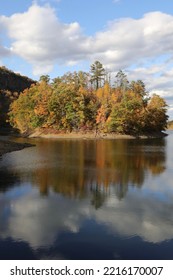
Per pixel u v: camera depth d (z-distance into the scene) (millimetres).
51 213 17062
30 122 97500
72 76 109125
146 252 12367
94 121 95125
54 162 36406
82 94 96812
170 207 18297
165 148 57812
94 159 39719
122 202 19312
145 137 99438
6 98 147375
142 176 27703
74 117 92312
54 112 92312
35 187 23031
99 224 15406
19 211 17406
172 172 29922
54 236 13906
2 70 198750
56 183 24438
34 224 15367
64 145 63000
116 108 92688
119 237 13828
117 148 56844
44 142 72375
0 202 19109
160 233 14328
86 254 12148
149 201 19547
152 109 110188
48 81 109125
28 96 102438
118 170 30906
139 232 14438
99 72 119312
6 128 115688
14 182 24719
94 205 18594
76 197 20406
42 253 12188
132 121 95688
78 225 15297
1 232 14344
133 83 119875
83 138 89000
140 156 43656
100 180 25766
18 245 12938
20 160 38000
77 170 30766
